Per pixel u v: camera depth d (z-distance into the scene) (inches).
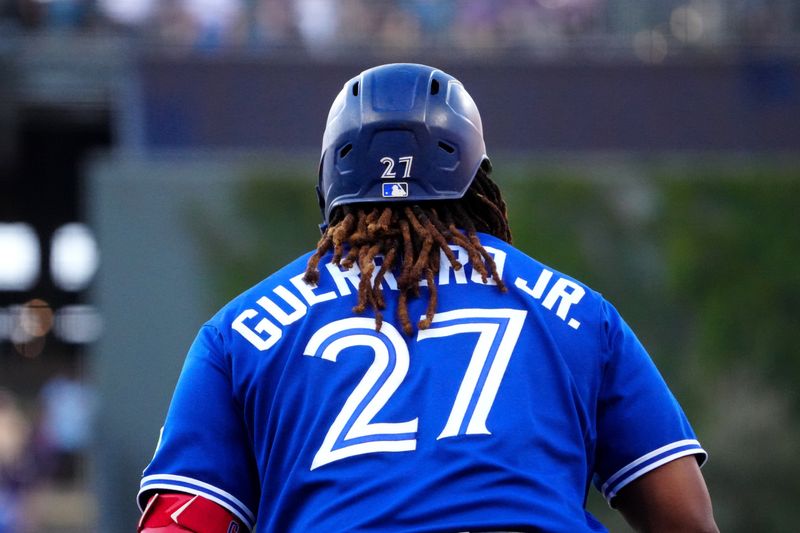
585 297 283.3
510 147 1871.3
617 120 1879.9
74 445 2107.5
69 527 1898.4
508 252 291.4
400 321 271.4
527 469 251.1
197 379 278.2
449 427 254.1
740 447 1777.8
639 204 1846.7
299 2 1920.5
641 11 1923.0
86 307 3538.4
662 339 1818.4
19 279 3516.2
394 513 245.0
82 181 2859.3
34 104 2041.1
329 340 269.7
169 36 1924.2
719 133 1879.9
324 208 318.7
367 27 1921.8
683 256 1830.7
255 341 275.1
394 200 291.0
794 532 1756.9
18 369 3248.0
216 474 271.9
